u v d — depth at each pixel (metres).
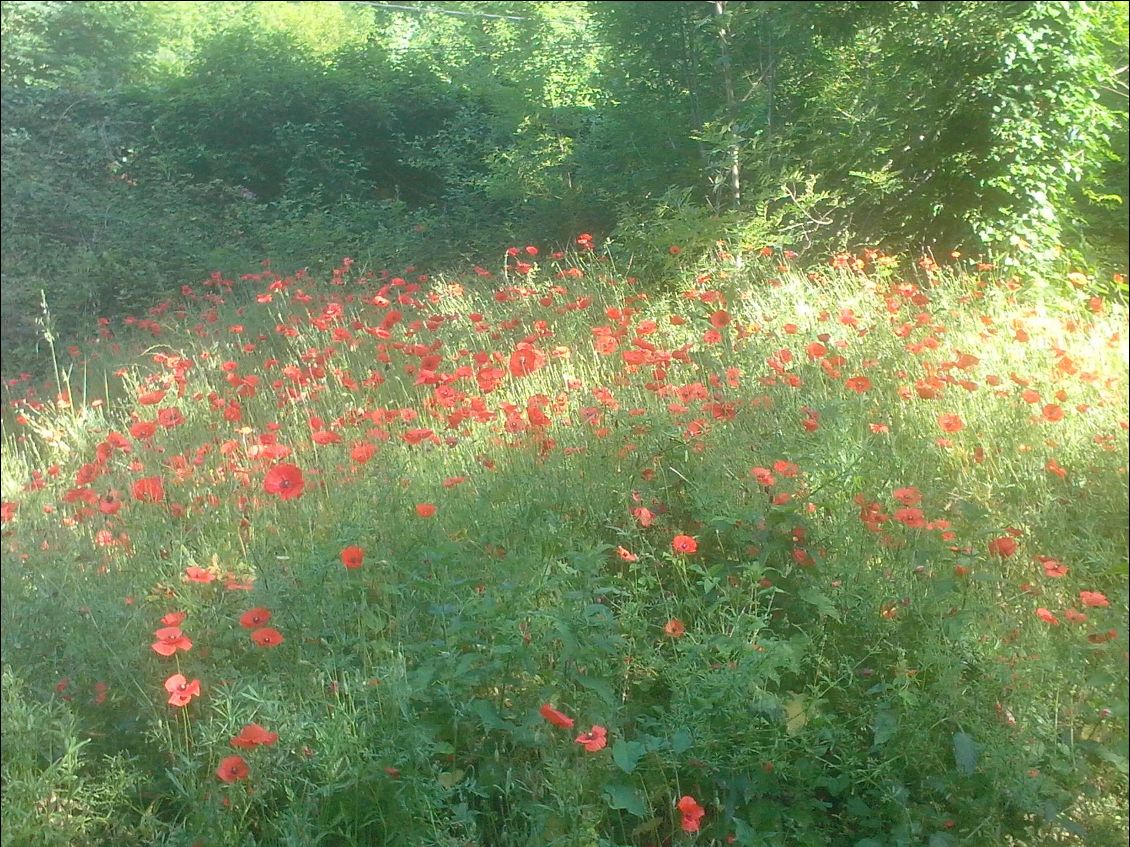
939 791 2.18
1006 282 4.11
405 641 2.50
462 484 3.01
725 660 2.32
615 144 4.44
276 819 2.14
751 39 4.48
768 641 2.31
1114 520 2.61
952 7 4.58
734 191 4.22
